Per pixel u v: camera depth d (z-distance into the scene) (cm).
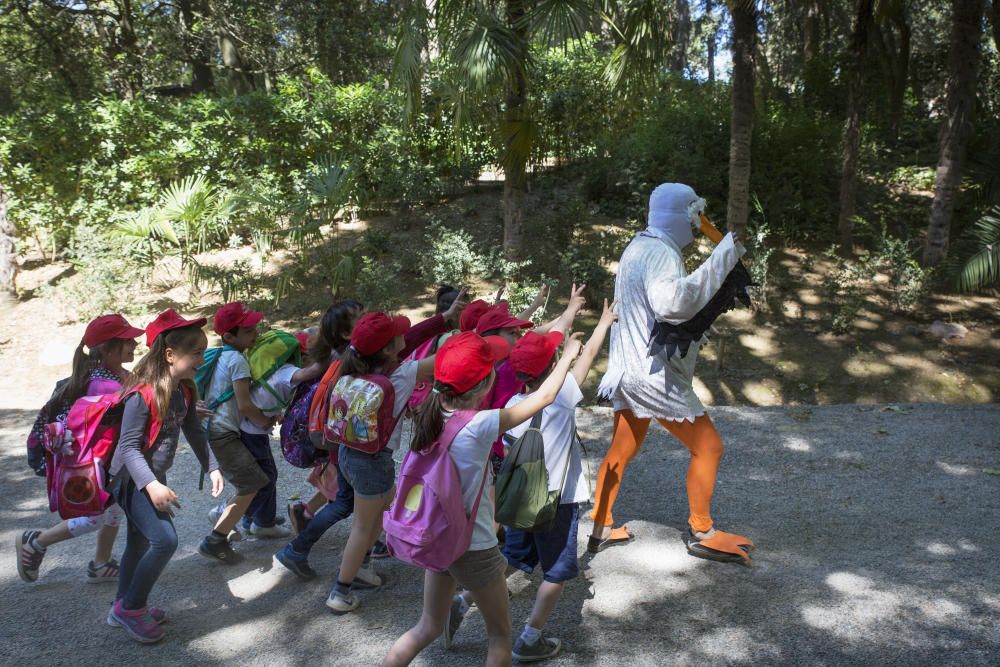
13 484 635
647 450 668
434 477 290
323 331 414
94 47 2270
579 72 1614
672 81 1625
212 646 379
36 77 2253
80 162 1457
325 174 1331
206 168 1448
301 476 640
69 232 1499
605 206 1499
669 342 435
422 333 472
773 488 568
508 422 300
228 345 438
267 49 2378
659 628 384
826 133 1486
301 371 425
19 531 534
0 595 436
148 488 349
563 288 1258
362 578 430
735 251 412
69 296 1322
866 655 355
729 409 791
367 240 1393
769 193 1439
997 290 1268
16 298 1393
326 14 2119
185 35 2322
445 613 314
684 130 1477
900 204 1559
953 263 1228
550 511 328
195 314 1299
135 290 1381
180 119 1489
